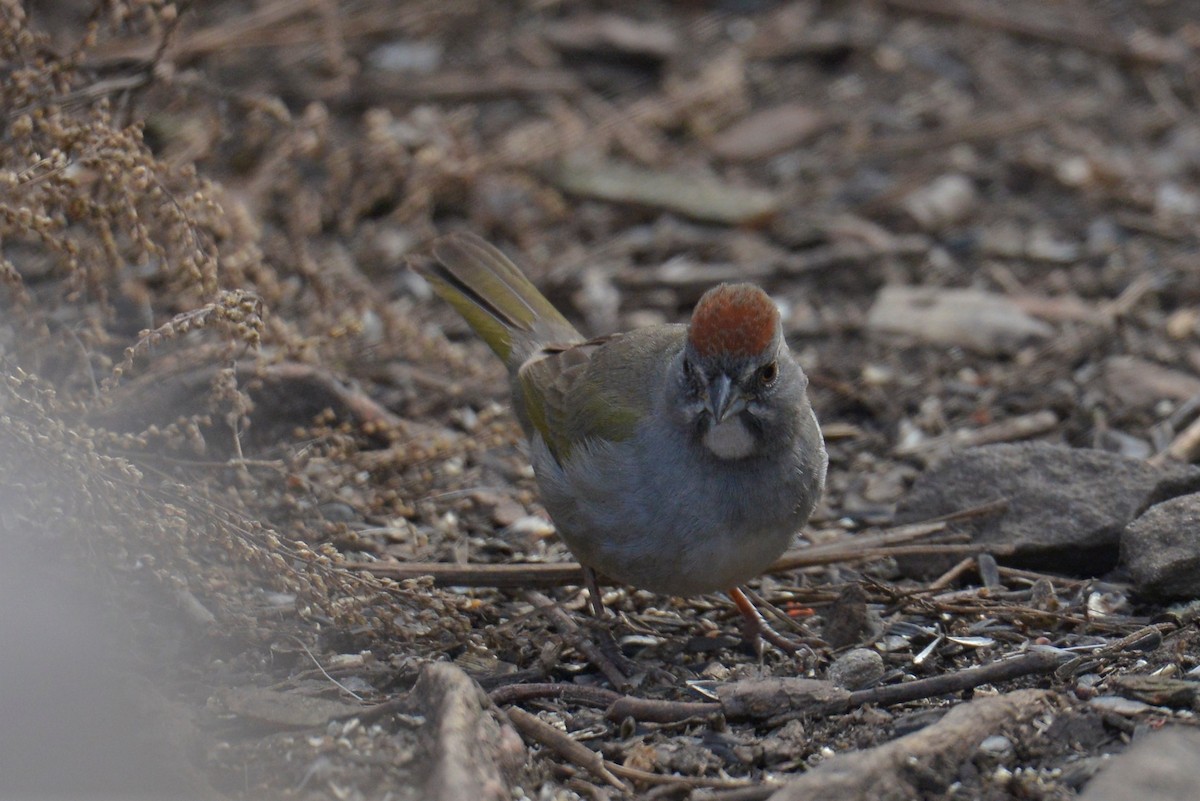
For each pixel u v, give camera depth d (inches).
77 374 415.8
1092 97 730.2
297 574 333.1
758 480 340.2
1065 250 609.3
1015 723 297.7
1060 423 493.4
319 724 304.0
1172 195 647.8
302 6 668.7
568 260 601.3
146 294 452.4
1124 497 396.5
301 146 553.9
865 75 748.6
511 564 394.9
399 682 337.4
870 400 513.7
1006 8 808.9
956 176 661.3
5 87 388.2
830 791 271.9
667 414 343.9
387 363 511.8
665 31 767.7
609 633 365.4
